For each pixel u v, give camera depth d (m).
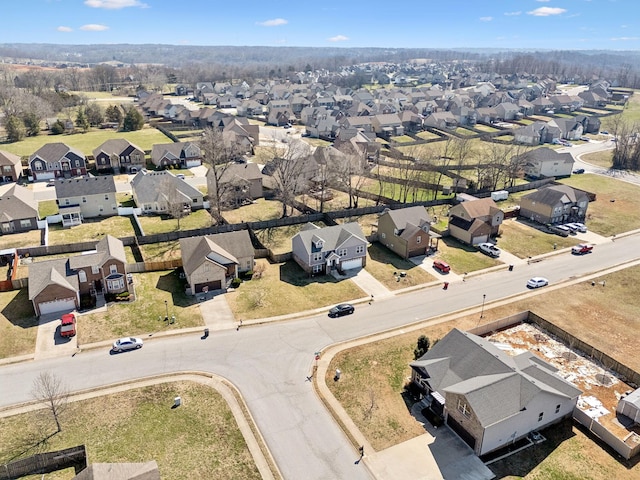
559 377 39.59
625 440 36.41
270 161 100.19
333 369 43.75
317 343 47.53
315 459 34.25
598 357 46.09
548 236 75.75
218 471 33.00
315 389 41.19
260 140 145.00
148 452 34.38
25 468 32.69
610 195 95.31
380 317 52.50
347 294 57.34
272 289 57.72
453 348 42.16
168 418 37.59
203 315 51.84
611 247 71.94
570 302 56.44
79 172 103.75
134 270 60.50
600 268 65.12
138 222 76.44
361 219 81.12
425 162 104.44
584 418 38.12
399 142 139.75
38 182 99.19
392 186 99.38
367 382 42.25
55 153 101.25
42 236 71.31
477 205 73.88
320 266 61.97
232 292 56.69
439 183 99.50
